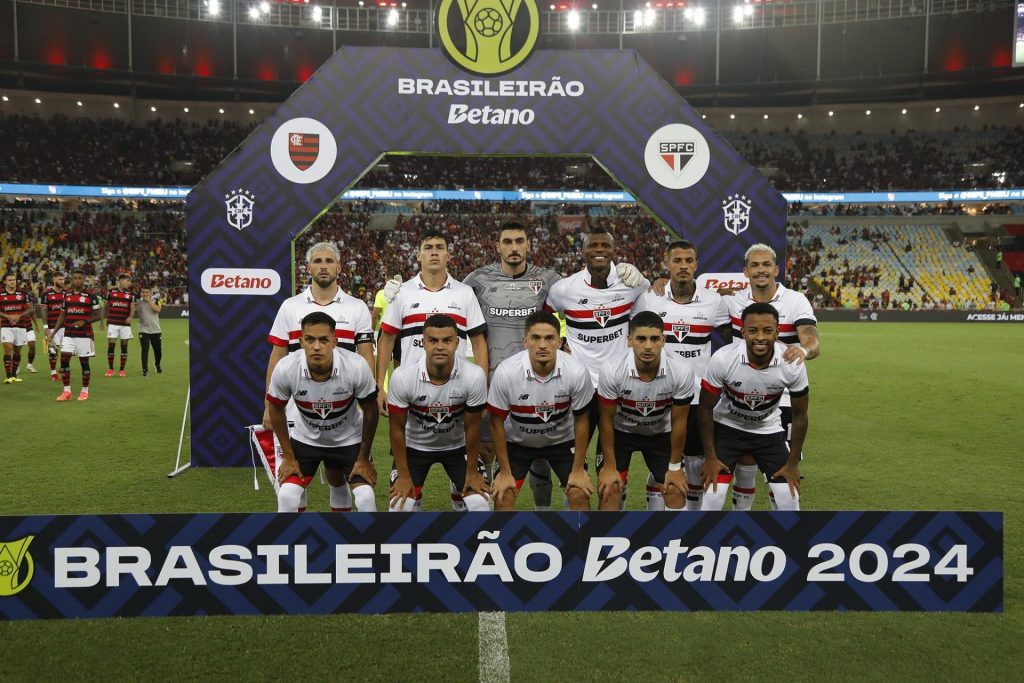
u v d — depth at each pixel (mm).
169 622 3340
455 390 3949
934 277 33531
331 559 2684
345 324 4957
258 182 6324
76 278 9664
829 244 36094
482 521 2693
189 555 2656
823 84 35562
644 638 3217
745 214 6398
